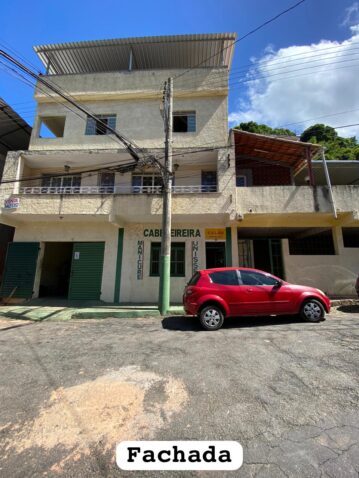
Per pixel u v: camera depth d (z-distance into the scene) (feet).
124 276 36.27
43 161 38.45
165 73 40.42
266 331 18.90
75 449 7.39
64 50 42.70
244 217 34.35
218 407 9.37
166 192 29.19
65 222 38.27
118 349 16.03
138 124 39.45
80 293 36.29
